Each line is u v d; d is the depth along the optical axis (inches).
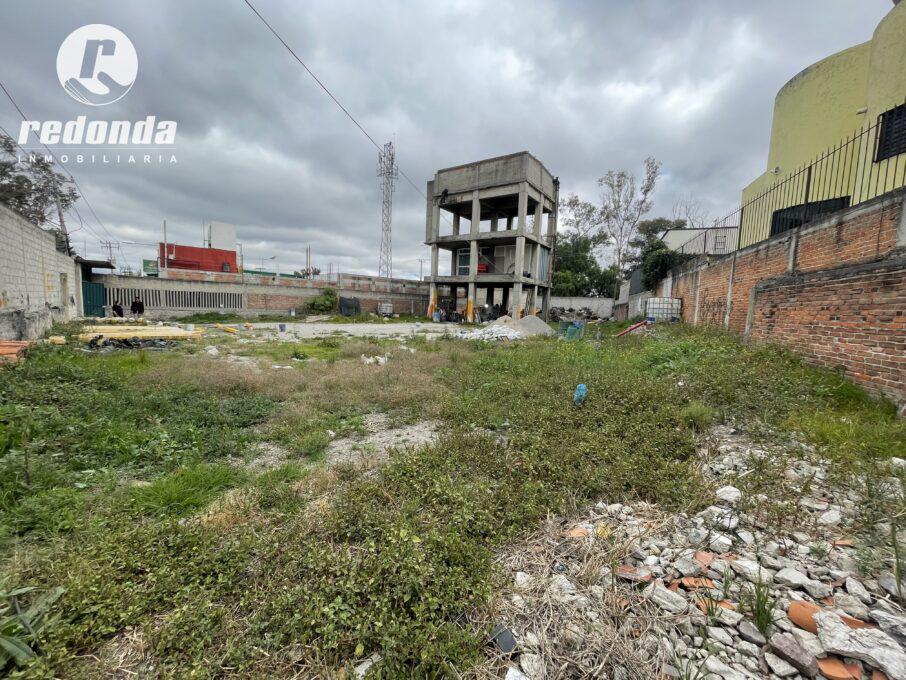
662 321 556.4
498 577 77.8
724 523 93.7
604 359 316.2
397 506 100.9
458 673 57.6
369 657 61.9
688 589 76.0
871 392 173.5
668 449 136.0
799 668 58.0
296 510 101.4
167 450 136.9
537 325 684.7
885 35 259.9
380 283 1280.8
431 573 71.7
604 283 1600.6
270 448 150.1
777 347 242.5
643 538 91.2
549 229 1210.6
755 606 67.9
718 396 184.2
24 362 233.9
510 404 194.1
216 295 932.0
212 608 68.5
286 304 1057.5
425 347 433.1
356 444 154.9
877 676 55.1
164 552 80.9
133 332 405.4
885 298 167.8
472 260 1074.1
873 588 72.9
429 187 1162.6
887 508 92.4
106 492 108.3
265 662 59.8
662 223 1304.1
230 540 85.4
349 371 275.1
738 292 363.9
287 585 73.3
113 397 183.3
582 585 77.8
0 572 75.9
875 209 196.5
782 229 402.6
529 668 59.9
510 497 104.4
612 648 62.9
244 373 247.0
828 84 361.7
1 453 123.6
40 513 92.7
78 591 67.9
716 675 57.4
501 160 1008.9
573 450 131.6
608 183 1323.8
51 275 460.4
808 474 114.7
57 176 795.4
